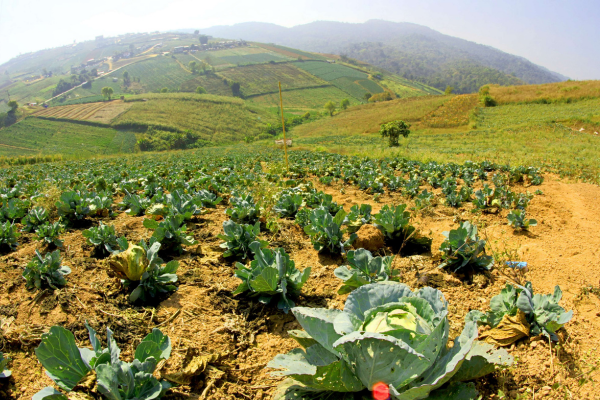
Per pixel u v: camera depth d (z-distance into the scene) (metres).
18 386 2.92
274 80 185.88
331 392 2.54
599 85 64.81
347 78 195.25
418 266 5.05
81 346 3.29
